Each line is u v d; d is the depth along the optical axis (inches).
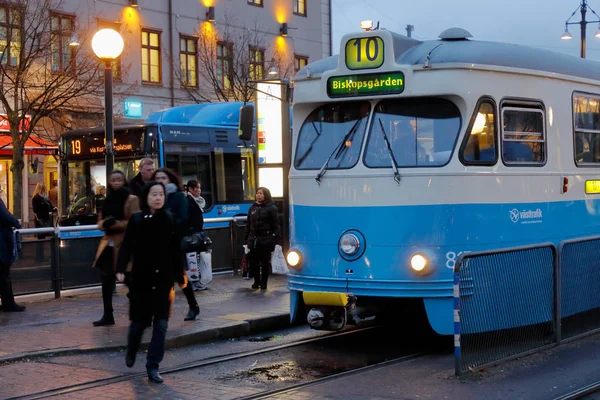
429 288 378.3
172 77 1403.8
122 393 317.1
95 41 505.4
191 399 309.1
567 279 413.7
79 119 1171.3
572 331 421.7
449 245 381.4
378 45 394.9
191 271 559.2
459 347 340.2
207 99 1446.9
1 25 1036.5
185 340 415.8
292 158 419.8
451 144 384.5
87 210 756.0
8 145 1088.8
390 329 464.4
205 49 1435.8
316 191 404.8
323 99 407.5
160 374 351.3
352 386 328.8
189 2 1435.8
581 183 452.8
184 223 398.6
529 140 417.4
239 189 830.5
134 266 333.4
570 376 341.7
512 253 374.0
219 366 370.9
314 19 1685.5
